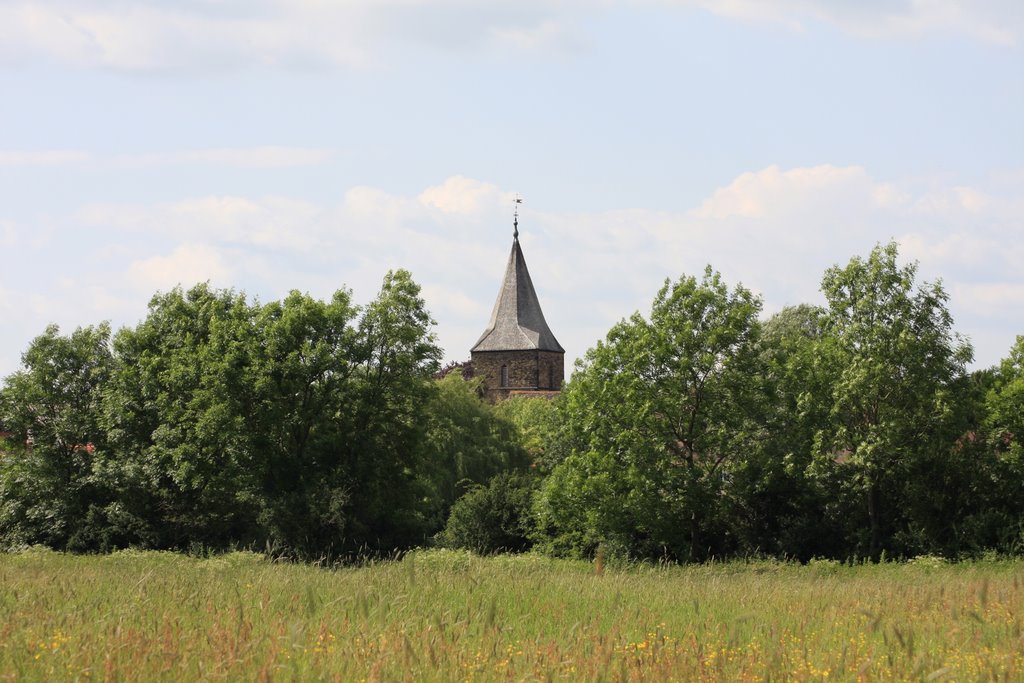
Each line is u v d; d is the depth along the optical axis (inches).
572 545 3280.0
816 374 3189.0
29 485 3705.7
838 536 3142.2
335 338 3437.5
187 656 648.4
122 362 3821.4
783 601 1082.1
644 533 3191.4
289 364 3289.9
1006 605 1017.5
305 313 3385.8
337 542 3166.8
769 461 2992.1
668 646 746.2
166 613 800.3
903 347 3016.7
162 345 3777.1
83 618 805.9
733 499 3058.6
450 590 1020.5
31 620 786.8
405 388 3457.2
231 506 3572.8
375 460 3341.5
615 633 775.7
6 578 1144.8
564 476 3228.3
